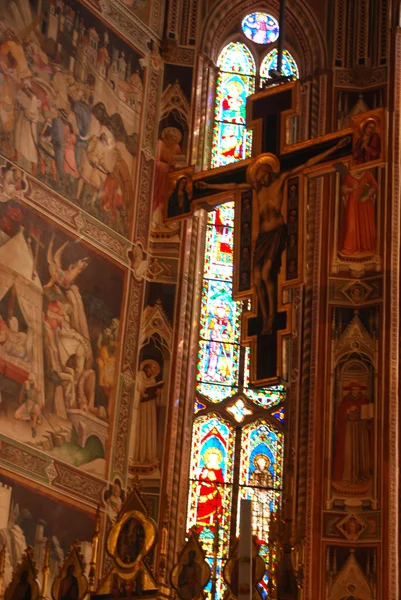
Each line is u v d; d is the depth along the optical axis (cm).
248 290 1548
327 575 1911
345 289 2095
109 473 1883
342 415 2014
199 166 2167
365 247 2116
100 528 1831
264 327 1516
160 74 2191
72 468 1823
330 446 1995
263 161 1592
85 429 1862
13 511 1714
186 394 2006
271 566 1334
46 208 1888
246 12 2331
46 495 1769
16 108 1883
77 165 1967
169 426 1964
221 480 1995
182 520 1930
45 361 1825
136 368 1983
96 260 1958
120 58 2112
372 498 1952
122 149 2066
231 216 2178
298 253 1528
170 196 1664
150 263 2061
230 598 1217
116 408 1925
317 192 2156
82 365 1886
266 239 1557
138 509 1238
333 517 1953
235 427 2039
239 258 1573
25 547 1714
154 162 2123
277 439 2044
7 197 1825
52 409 1817
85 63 2034
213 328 2098
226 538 1944
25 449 1756
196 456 2008
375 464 1972
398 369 2025
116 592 1209
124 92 2102
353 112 2228
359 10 2298
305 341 2069
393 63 2236
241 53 2319
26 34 1933
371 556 1916
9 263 1803
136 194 2069
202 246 2130
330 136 1560
